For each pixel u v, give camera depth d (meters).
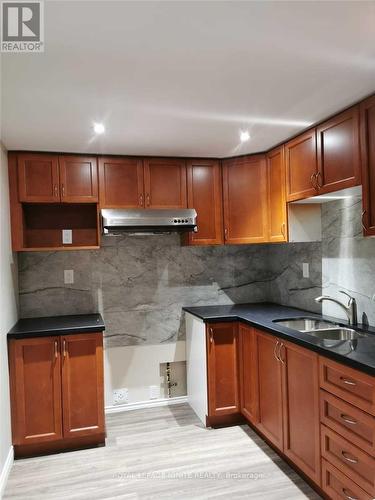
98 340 2.75
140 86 1.83
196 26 1.34
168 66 1.63
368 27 1.38
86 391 2.73
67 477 2.39
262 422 2.70
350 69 1.71
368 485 1.68
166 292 3.53
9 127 2.33
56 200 2.93
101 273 3.37
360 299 2.55
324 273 2.93
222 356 3.01
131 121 2.30
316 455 2.05
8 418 2.50
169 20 1.30
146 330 3.47
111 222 2.90
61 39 1.40
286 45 1.49
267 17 1.30
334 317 2.81
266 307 3.43
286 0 1.21
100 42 1.43
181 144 2.82
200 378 3.14
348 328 2.49
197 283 3.61
